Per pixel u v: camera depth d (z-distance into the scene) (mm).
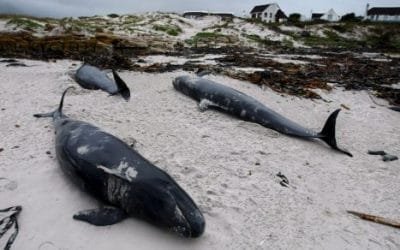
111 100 8852
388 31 45031
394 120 9898
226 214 4543
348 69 18219
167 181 4223
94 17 43156
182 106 8812
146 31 32219
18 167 5289
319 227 4562
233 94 8594
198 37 32062
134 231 4082
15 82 10164
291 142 7293
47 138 6293
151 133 6922
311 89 11930
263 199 4992
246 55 21781
